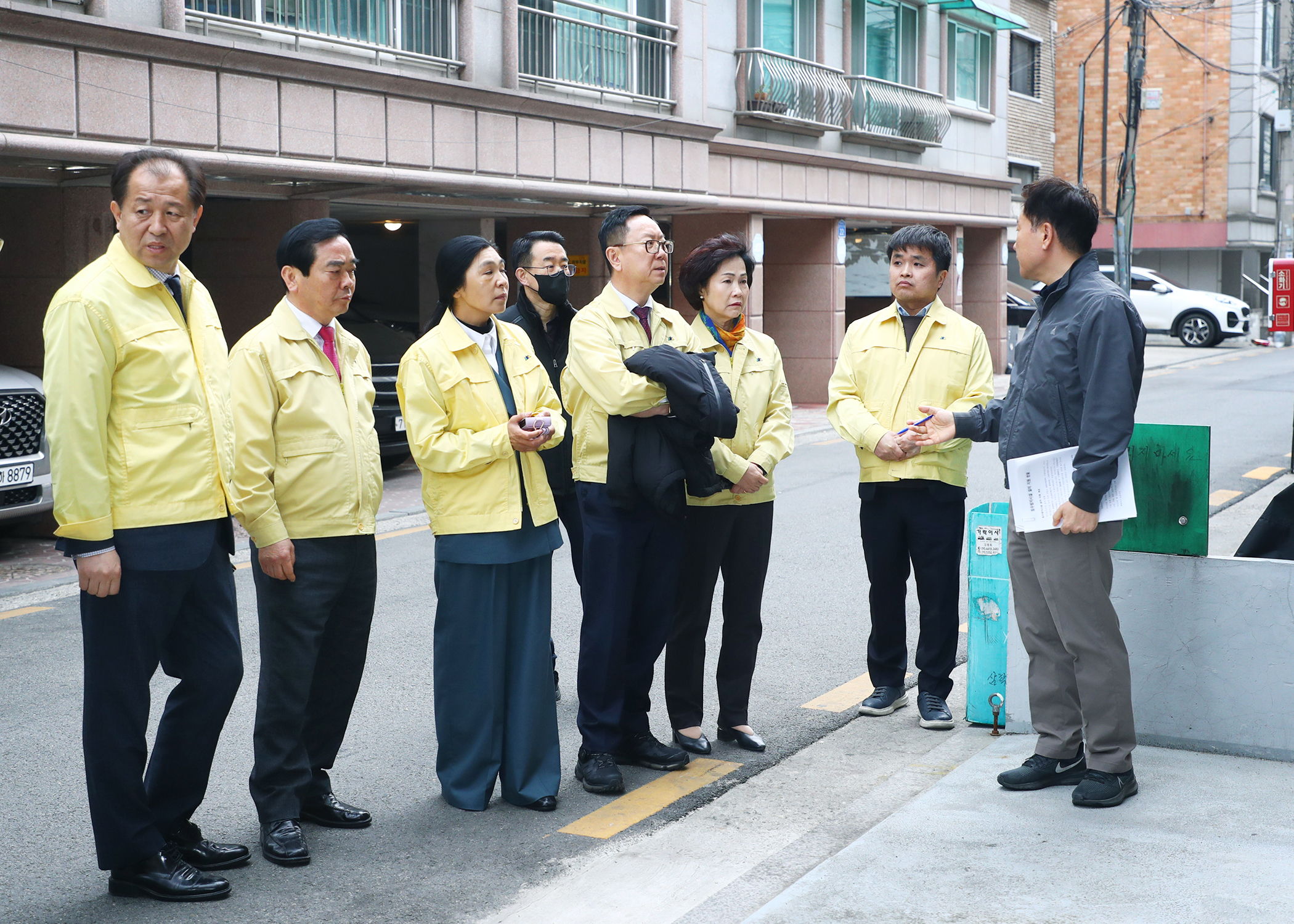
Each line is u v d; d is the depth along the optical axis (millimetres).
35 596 7617
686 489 4555
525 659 4234
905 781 4375
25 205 9641
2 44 8219
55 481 3271
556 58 13297
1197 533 4406
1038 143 32031
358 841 3994
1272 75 35969
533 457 4207
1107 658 3910
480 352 4168
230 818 4215
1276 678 4328
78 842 4004
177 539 3406
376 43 11391
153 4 9289
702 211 16125
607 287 4492
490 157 12258
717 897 3504
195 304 3545
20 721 5188
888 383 5070
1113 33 35844
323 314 3891
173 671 3625
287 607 3824
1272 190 37312
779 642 6418
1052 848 3633
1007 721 4844
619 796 4379
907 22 20391
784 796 4355
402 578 7934
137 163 3363
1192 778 4188
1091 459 3773
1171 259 37531
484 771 4262
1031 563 4125
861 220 19828
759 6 16750
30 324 9719
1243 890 3328
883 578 5156
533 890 3635
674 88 14898
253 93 9969
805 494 11047
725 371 4730
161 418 3387
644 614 4523
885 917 3223
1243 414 15773
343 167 10703
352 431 3941
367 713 5316
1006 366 23688
